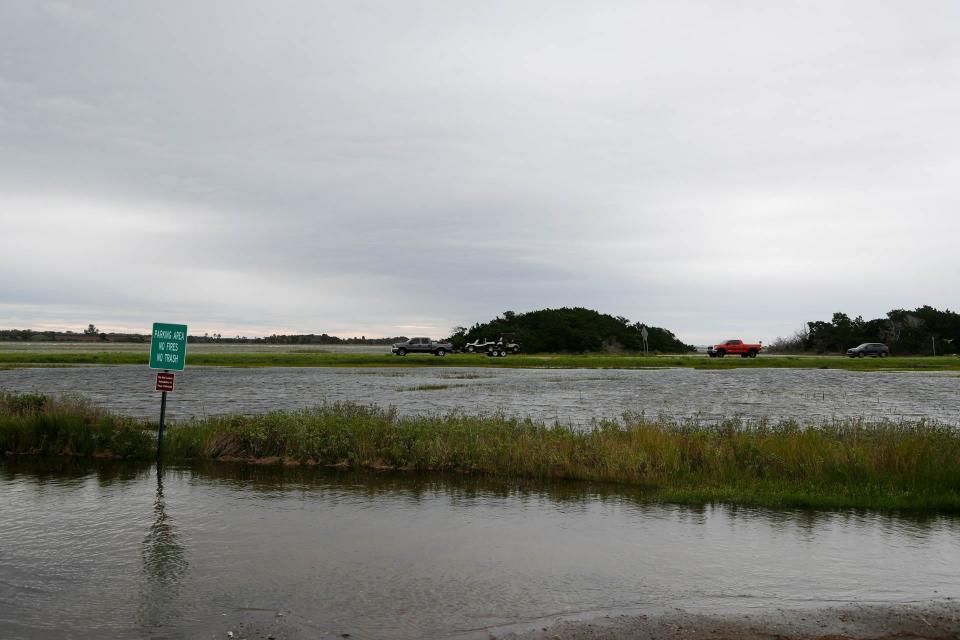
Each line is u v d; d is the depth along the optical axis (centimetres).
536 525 806
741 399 2753
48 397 1720
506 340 9200
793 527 809
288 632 502
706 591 595
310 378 4059
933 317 10450
